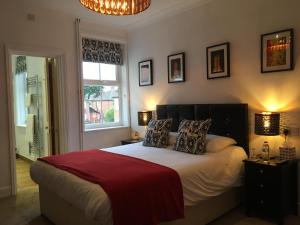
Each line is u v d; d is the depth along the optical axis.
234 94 3.44
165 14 4.23
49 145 4.42
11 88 3.68
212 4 3.63
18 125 6.16
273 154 3.09
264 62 3.10
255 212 2.90
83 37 4.52
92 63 4.82
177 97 4.20
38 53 3.96
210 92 3.72
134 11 2.33
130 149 3.43
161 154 3.07
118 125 5.21
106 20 4.53
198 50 3.84
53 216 2.82
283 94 2.98
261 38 3.11
